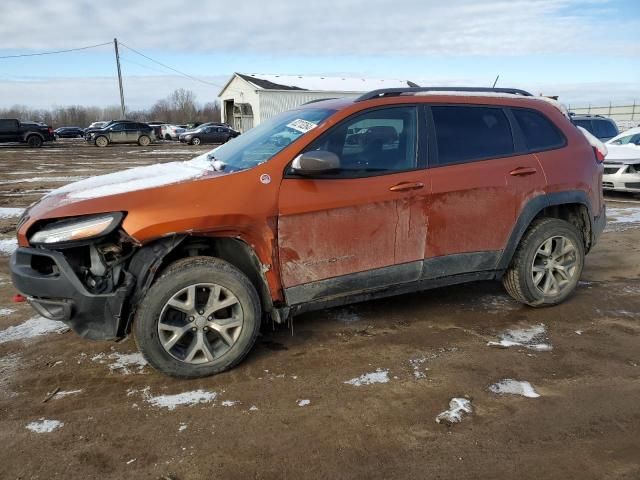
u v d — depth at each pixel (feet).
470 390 10.87
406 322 14.35
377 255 12.58
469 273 13.98
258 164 11.67
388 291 13.14
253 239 11.35
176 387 11.04
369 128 12.58
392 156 12.71
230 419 9.91
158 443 9.21
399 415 10.01
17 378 11.40
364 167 12.39
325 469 8.55
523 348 12.78
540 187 14.28
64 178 49.85
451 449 9.03
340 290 12.48
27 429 9.61
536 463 8.66
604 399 10.54
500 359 12.22
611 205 33.04
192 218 10.66
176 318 11.27
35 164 65.31
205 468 8.58
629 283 17.57
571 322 14.35
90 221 10.39
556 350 12.67
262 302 12.19
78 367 11.87
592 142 16.07
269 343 13.08
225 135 121.70
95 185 11.85
